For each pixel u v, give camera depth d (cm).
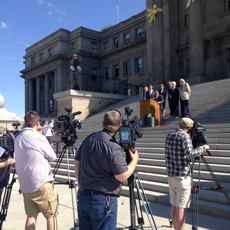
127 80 5231
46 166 484
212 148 1025
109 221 342
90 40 5909
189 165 522
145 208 636
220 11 3259
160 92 1688
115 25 5681
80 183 358
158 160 1048
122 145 409
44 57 6562
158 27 3622
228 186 757
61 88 5944
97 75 5853
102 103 2872
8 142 758
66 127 917
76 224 624
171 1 3628
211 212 688
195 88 2381
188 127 527
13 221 698
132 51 5269
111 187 347
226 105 1628
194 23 3244
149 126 1563
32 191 474
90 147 354
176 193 521
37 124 501
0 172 506
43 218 689
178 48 3538
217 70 3203
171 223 608
